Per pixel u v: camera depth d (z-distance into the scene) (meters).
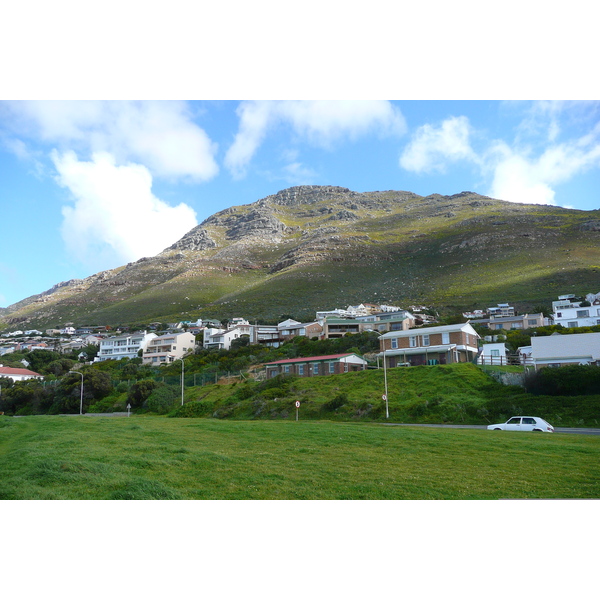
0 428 39.69
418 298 176.62
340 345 89.00
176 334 131.12
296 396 60.06
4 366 124.75
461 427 39.88
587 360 57.19
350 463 21.98
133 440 28.75
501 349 73.00
